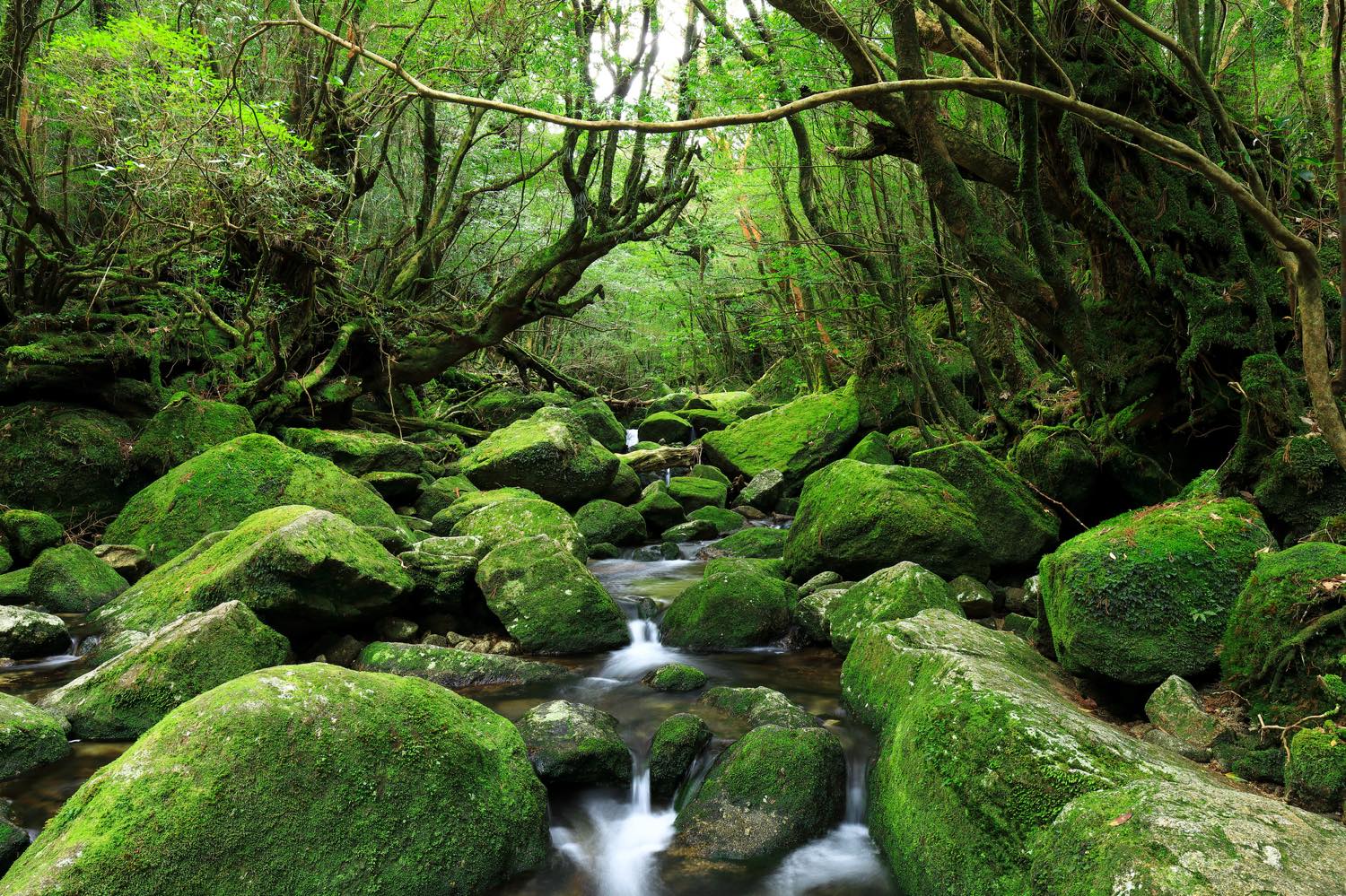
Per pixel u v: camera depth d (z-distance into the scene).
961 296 9.75
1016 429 9.05
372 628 6.23
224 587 5.57
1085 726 3.10
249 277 11.26
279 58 11.21
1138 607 3.91
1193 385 6.23
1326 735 2.97
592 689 5.47
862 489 7.42
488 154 14.45
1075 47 6.23
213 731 3.02
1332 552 3.51
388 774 3.20
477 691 5.39
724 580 6.68
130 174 8.45
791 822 3.75
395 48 11.49
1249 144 6.23
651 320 25.56
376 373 12.40
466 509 9.02
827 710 4.98
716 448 14.62
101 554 7.37
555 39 10.70
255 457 8.26
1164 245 6.00
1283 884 2.05
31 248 9.90
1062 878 2.43
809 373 18.23
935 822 3.15
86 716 4.48
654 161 14.48
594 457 12.07
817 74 9.18
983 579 7.04
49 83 9.11
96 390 9.67
